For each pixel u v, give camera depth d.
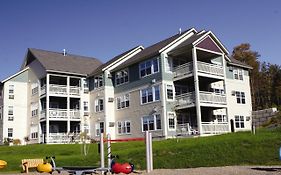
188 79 35.78
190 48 34.38
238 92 41.03
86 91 45.31
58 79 46.19
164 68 35.56
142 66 38.16
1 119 46.53
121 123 40.62
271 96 63.38
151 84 36.47
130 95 39.53
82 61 49.03
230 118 39.09
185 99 34.50
